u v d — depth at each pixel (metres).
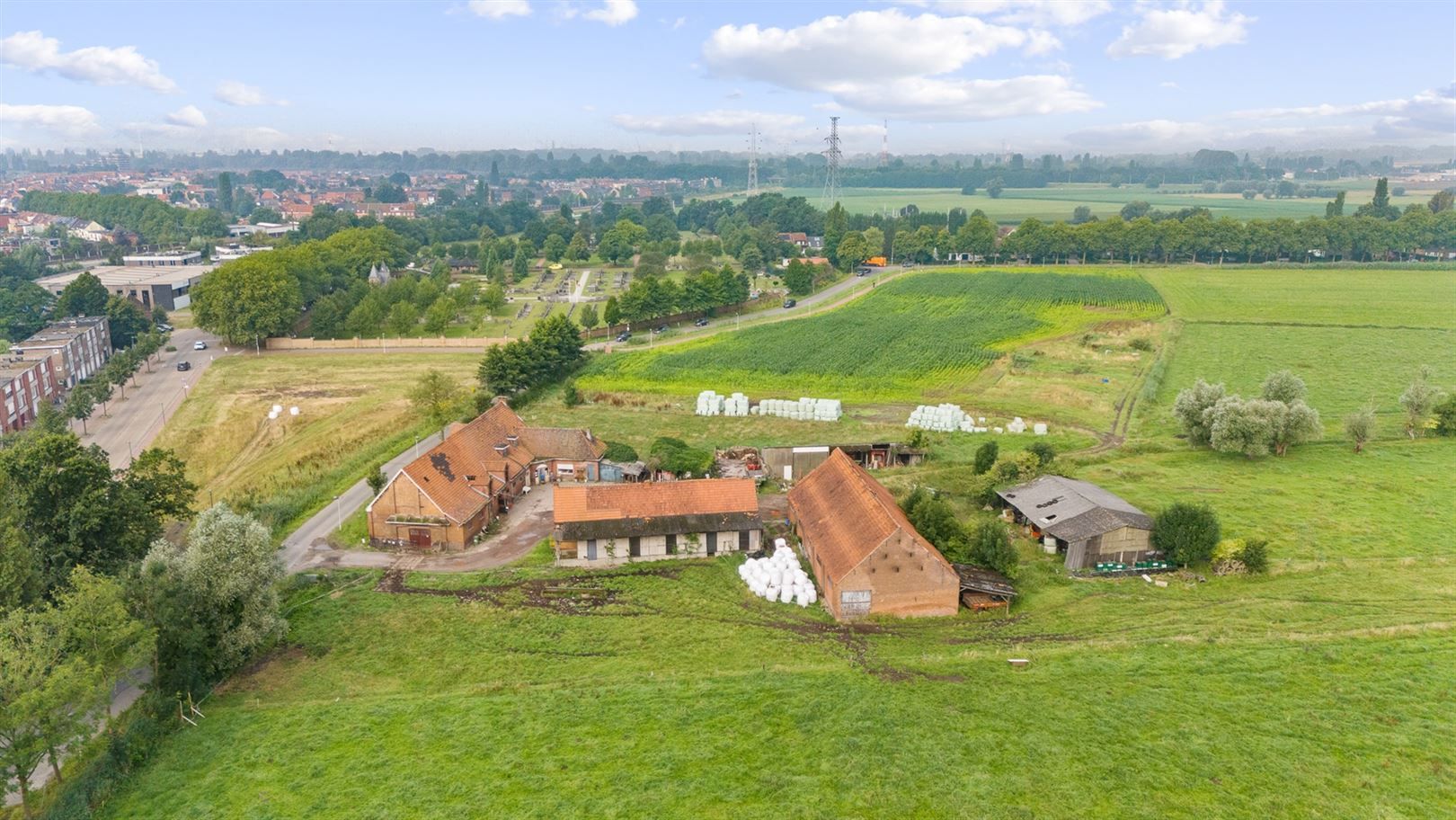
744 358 156.62
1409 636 57.84
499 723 51.03
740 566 73.75
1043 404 127.44
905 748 47.16
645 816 42.47
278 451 116.88
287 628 61.38
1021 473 88.88
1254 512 81.81
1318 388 131.75
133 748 48.94
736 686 54.28
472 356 167.25
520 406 131.25
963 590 66.56
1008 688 53.22
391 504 80.12
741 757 47.00
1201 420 103.62
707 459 97.94
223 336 175.62
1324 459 98.81
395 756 48.16
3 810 44.00
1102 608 64.81
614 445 103.44
